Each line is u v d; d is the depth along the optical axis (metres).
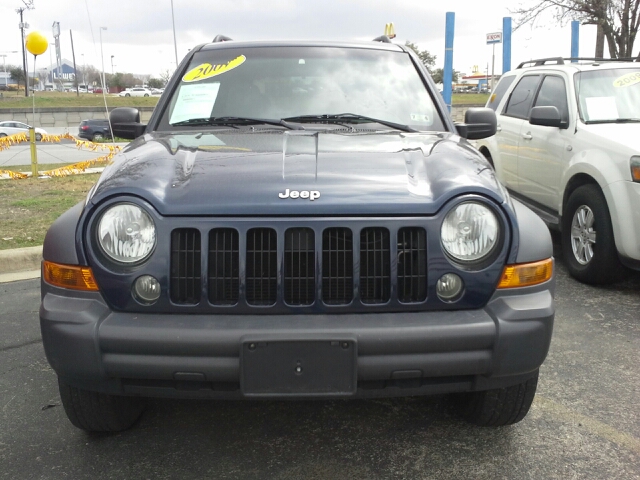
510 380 2.54
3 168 13.98
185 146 2.98
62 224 2.60
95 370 2.41
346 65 3.87
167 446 2.91
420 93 3.78
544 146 6.16
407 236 2.45
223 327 2.36
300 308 2.42
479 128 3.85
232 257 2.43
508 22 15.11
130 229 2.43
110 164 2.87
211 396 2.47
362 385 2.45
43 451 2.87
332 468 2.73
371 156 2.80
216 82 3.77
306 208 2.41
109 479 2.65
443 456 2.81
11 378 3.67
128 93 66.88
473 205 2.46
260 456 2.82
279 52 3.94
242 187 2.48
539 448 2.88
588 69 6.14
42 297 2.60
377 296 2.46
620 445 2.90
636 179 4.75
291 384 2.36
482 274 2.46
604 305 4.87
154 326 2.37
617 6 14.52
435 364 2.39
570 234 5.55
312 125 3.46
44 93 63.84
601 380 3.60
